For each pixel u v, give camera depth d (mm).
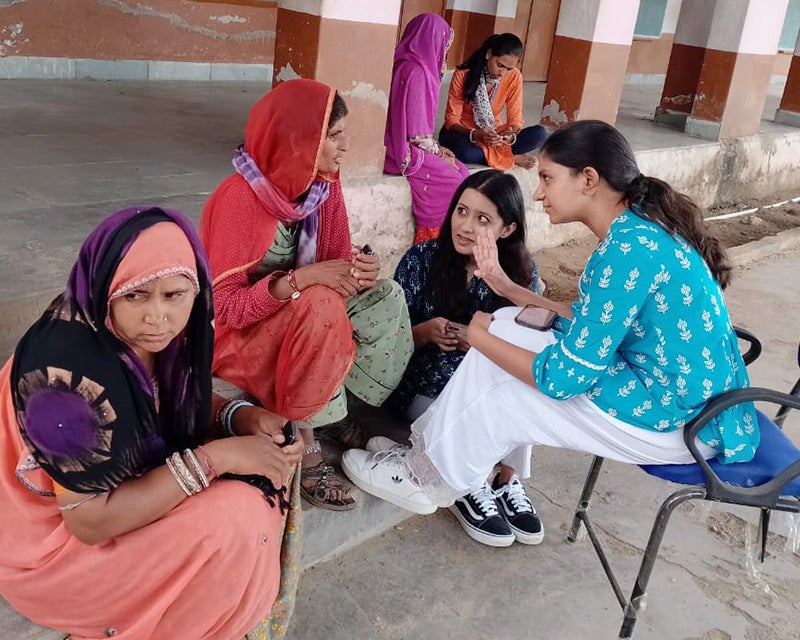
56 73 6484
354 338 2424
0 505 1619
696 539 2818
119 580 1569
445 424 2289
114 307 1457
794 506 2047
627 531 2814
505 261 2699
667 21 12289
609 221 2078
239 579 1615
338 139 2254
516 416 2193
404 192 4375
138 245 1428
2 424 1578
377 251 4355
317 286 2217
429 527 2709
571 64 6102
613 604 2461
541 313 2264
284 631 1987
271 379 2363
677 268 1948
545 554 2650
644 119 8461
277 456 1693
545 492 2973
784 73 14953
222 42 7641
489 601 2410
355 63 3973
